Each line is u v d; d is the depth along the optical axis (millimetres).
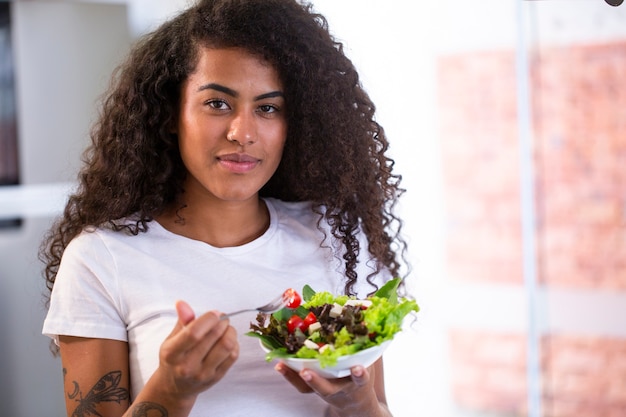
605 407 1903
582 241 1921
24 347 2818
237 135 1178
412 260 2980
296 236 1355
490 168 2889
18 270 2844
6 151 2984
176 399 1077
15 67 2949
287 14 1268
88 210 1303
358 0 2807
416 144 2910
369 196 1408
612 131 1839
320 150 1373
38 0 2941
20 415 2812
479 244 2945
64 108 2996
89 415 1190
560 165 1924
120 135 1290
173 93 1273
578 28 1821
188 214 1297
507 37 2779
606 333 1904
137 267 1228
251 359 1234
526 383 2945
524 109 1912
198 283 1239
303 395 1264
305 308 1151
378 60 2846
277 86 1236
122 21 2998
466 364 3023
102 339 1206
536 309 1981
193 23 1227
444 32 2832
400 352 3014
